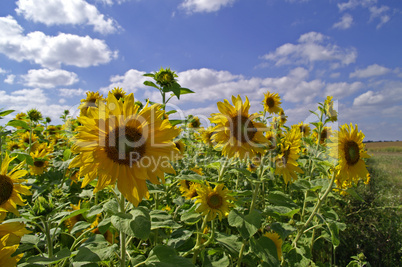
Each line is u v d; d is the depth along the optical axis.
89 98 1.01
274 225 0.66
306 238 0.92
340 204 1.45
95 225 0.65
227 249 0.67
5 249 0.37
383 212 1.34
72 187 0.98
